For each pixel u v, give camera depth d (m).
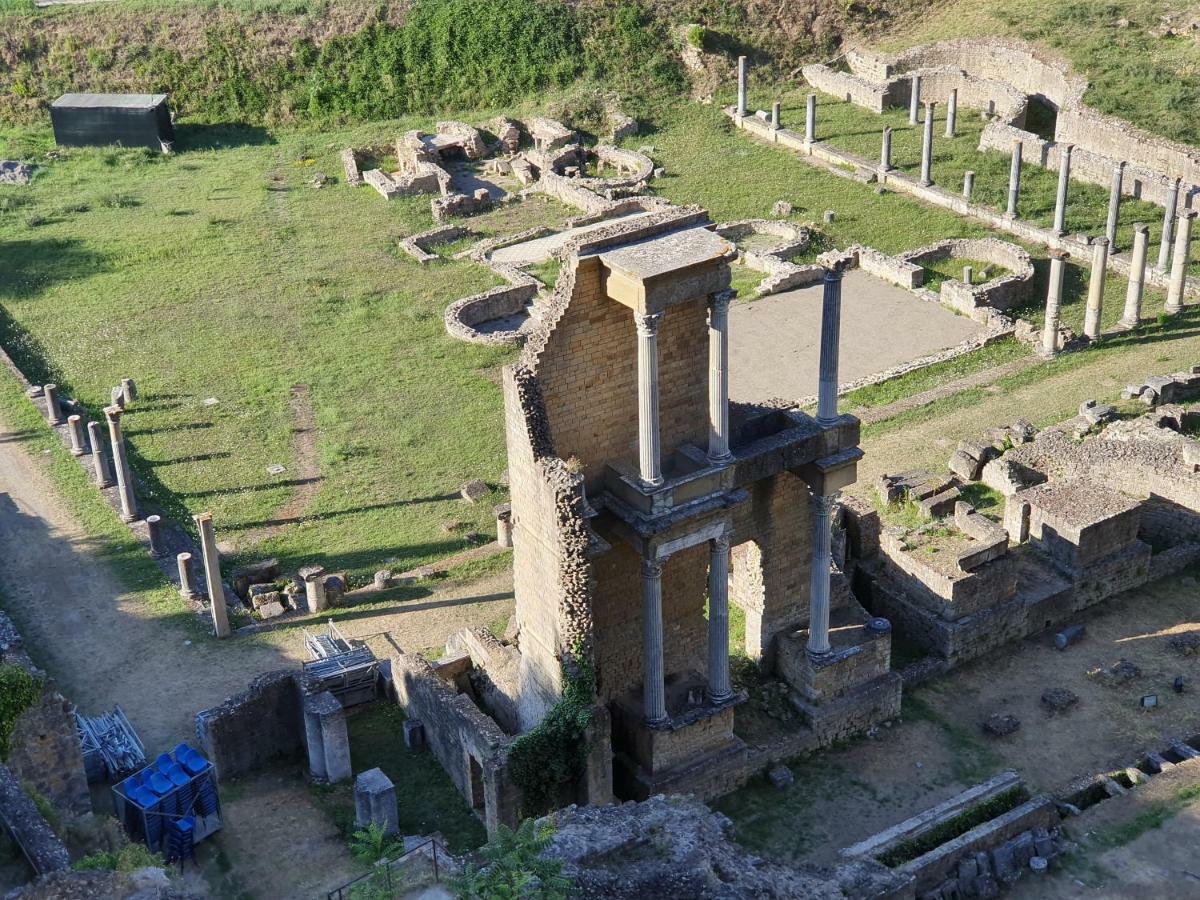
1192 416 53.44
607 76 90.69
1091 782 37.38
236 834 35.47
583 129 87.00
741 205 76.06
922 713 40.59
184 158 87.25
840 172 79.56
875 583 43.78
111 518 51.09
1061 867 33.62
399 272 71.00
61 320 67.25
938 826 35.31
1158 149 74.00
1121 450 49.44
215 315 67.25
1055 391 57.06
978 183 75.69
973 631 42.16
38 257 73.94
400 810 36.66
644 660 36.31
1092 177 74.94
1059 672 42.06
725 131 86.06
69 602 46.28
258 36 93.56
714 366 34.62
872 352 61.69
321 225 76.75
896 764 38.66
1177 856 33.66
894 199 75.75
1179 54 82.75
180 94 92.06
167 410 59.03
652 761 36.59
